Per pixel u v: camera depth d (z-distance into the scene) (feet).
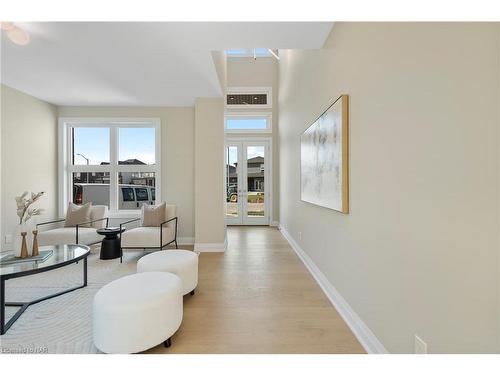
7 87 12.73
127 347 5.42
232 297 8.54
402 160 4.69
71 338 6.31
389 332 5.15
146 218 13.91
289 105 16.66
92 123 16.02
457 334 3.55
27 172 13.82
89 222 13.38
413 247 4.42
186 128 15.98
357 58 6.45
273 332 6.59
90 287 9.31
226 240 16.16
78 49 9.09
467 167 3.35
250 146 23.21
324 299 8.42
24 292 8.87
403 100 4.63
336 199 7.65
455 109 3.52
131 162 16.43
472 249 3.31
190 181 16.03
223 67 14.14
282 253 13.91
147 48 9.01
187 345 6.07
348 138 7.04
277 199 22.71
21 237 8.18
